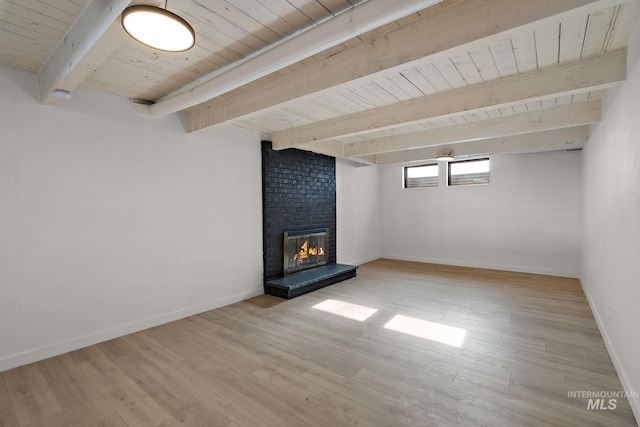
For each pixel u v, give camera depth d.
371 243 7.24
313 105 3.33
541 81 2.46
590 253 4.02
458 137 4.09
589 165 4.10
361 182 6.89
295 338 3.03
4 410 1.99
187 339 3.03
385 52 2.05
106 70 2.56
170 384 2.26
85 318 2.89
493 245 6.12
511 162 5.88
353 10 1.56
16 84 2.54
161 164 3.44
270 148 4.60
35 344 2.62
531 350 2.73
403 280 5.28
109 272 3.05
